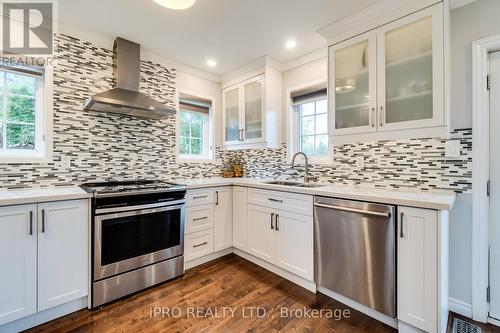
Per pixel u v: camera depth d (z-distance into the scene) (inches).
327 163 102.8
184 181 112.6
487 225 67.1
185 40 95.8
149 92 109.3
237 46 101.0
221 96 138.6
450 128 71.2
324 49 102.4
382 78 73.3
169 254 91.1
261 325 65.9
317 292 82.9
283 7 74.6
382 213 64.2
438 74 63.5
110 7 75.2
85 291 72.5
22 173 79.3
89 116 93.0
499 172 65.7
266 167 126.6
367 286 68.2
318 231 79.9
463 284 70.2
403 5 68.9
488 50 66.5
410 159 79.7
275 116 115.8
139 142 106.7
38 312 65.6
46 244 66.4
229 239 115.1
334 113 85.0
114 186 86.0
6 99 80.8
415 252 59.4
